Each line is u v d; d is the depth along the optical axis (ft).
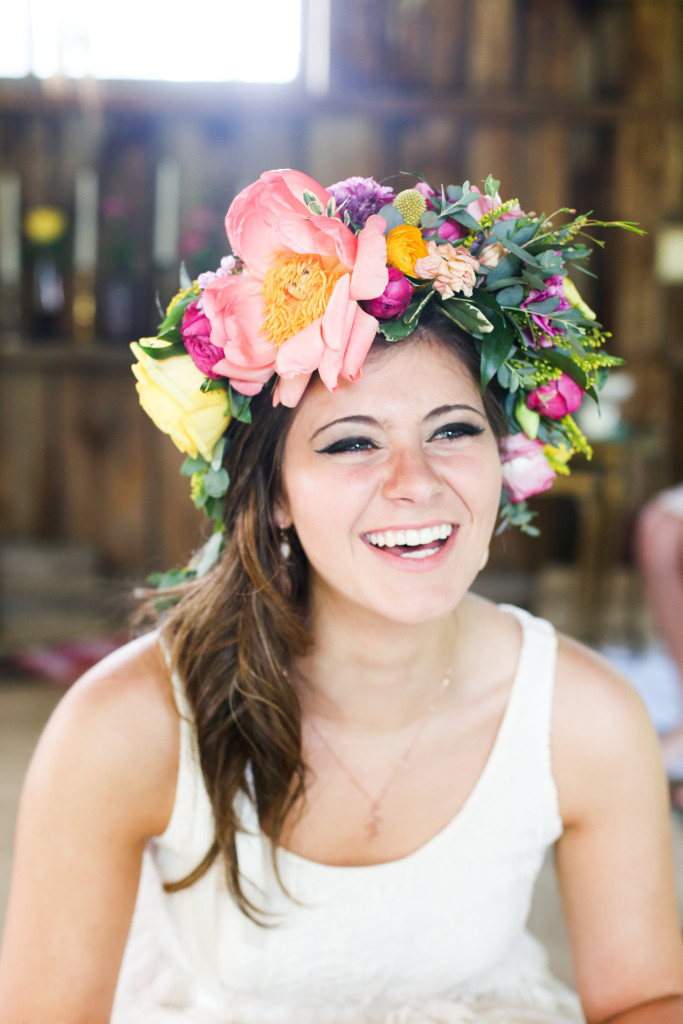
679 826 7.91
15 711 10.49
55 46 13.19
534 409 3.62
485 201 3.30
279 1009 3.83
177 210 14.02
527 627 4.05
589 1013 3.87
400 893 3.79
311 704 3.84
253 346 3.14
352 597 3.39
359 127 14.32
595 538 12.87
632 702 3.92
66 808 3.53
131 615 4.37
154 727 3.64
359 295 2.94
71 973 3.51
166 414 3.31
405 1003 3.90
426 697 3.80
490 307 3.19
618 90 14.58
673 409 15.15
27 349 13.60
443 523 3.28
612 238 14.83
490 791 3.84
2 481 14.28
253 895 3.74
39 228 13.57
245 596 3.68
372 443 3.26
